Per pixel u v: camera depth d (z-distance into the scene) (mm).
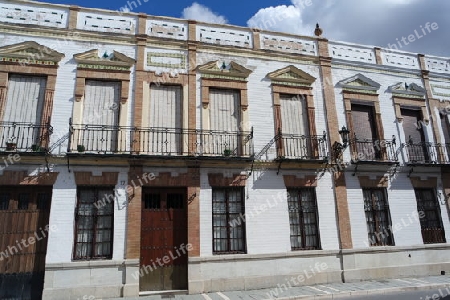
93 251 10188
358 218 12570
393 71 14867
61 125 10758
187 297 9867
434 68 15734
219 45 12836
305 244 11914
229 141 12055
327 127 13180
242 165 11820
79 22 11844
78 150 10430
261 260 11203
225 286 10680
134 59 11898
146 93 11711
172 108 11953
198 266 10641
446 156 14328
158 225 10938
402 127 14211
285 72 13367
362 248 12227
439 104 15109
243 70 12773
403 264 12594
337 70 14055
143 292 10250
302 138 12680
